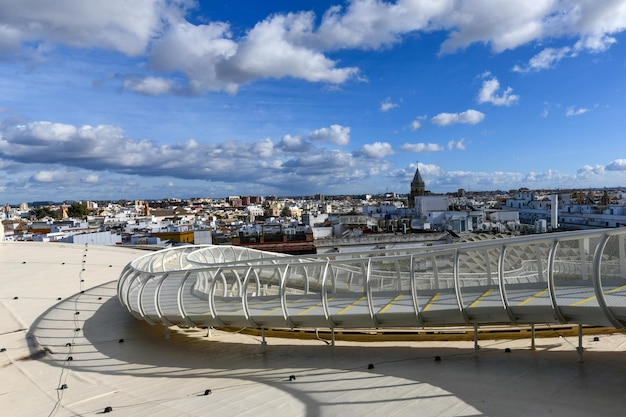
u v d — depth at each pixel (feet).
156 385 44.47
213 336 64.54
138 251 149.69
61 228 341.62
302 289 95.30
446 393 36.58
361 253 70.49
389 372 43.45
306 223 353.31
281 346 57.72
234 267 56.59
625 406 32.30
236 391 40.93
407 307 51.29
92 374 49.16
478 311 46.21
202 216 623.77
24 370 51.24
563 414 31.55
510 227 274.16
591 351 46.19
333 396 37.78
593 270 38.52
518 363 43.57
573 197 508.94
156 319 61.82
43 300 86.74
